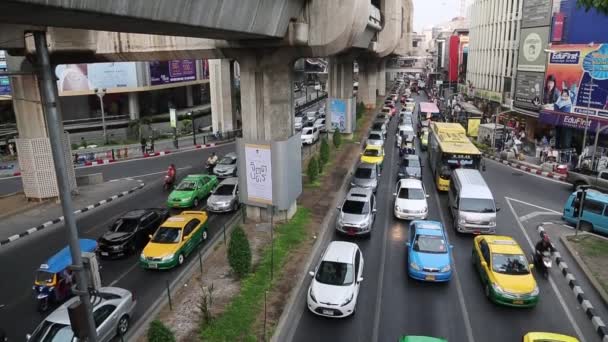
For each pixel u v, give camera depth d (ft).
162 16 35.04
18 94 80.02
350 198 71.67
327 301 45.60
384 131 142.00
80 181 96.53
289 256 59.82
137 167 114.62
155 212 69.10
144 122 166.40
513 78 154.81
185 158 124.88
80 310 27.40
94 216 78.33
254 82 69.15
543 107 125.08
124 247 60.34
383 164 111.75
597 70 105.91
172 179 94.63
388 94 296.71
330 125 143.23
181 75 207.82
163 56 75.00
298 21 63.93
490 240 55.01
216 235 68.28
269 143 68.54
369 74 212.02
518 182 98.43
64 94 166.30
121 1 29.96
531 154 123.34
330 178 98.02
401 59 466.29
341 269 49.21
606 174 83.92
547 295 51.29
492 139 130.41
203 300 45.34
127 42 72.38
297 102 258.37
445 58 304.71
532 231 70.38
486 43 186.09
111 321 41.55
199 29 43.93
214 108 156.35
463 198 69.31
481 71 194.08
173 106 215.31
